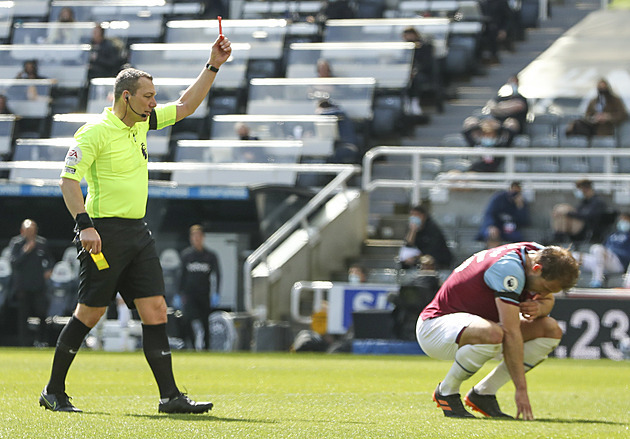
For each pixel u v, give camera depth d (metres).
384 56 74.19
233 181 64.19
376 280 55.16
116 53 78.50
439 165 67.62
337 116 67.62
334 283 54.72
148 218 57.94
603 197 61.09
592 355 47.53
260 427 16.19
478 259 19.55
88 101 73.94
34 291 54.56
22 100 73.06
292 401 22.45
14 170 67.25
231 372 33.41
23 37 80.00
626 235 54.22
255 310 54.22
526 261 18.97
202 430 15.52
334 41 78.75
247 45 76.00
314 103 70.75
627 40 79.62
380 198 66.06
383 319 48.72
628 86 73.38
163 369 18.81
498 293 18.97
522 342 18.91
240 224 58.50
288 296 56.66
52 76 76.12
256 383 28.81
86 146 18.27
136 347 52.22
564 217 57.03
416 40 75.94
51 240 61.53
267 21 77.50
